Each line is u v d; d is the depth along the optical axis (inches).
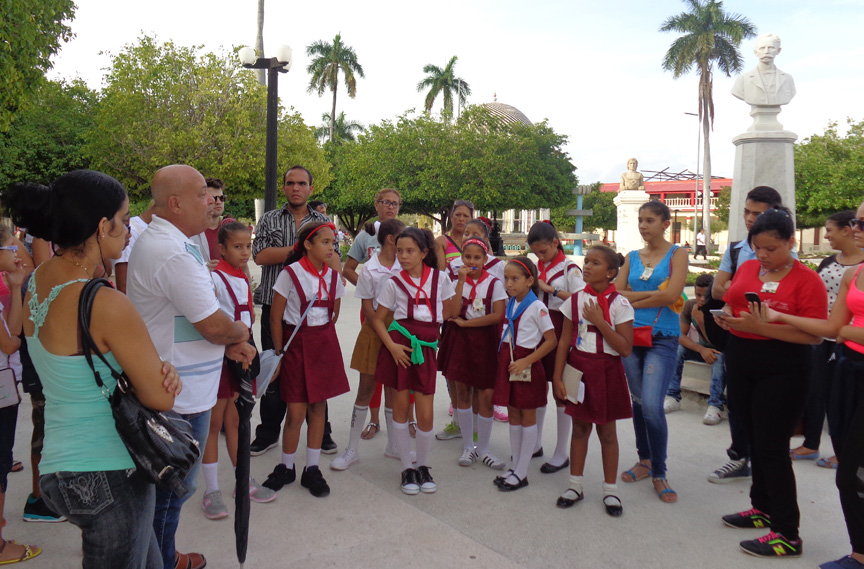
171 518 98.2
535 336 152.0
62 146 712.4
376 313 153.4
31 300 73.4
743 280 128.9
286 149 659.4
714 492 151.4
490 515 137.6
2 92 362.0
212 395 103.6
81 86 769.6
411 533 128.4
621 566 116.3
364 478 158.7
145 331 73.3
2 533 126.6
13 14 351.3
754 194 156.0
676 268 148.3
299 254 152.8
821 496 148.3
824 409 168.2
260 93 614.9
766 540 121.5
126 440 70.7
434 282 152.6
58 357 70.7
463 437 172.7
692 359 233.8
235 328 100.3
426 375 150.4
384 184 1135.6
